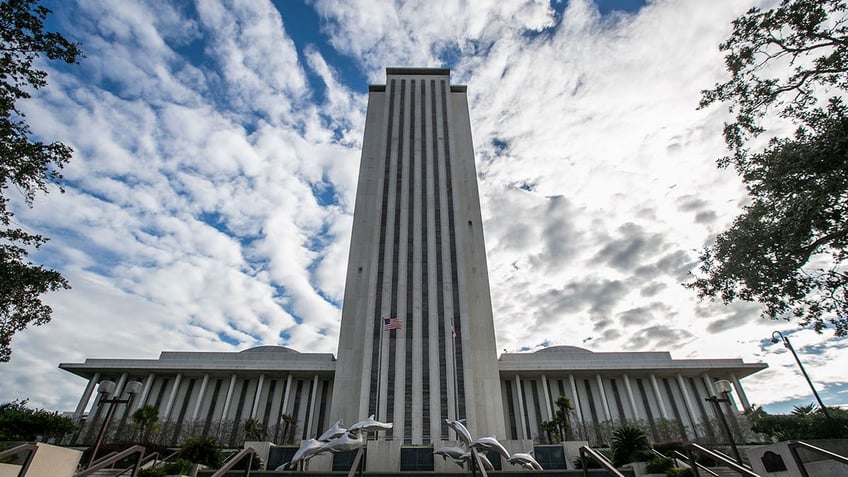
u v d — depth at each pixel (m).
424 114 74.38
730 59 19.62
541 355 67.00
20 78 15.86
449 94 77.19
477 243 65.06
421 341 53.78
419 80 79.19
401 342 53.59
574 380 66.12
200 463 27.03
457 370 52.06
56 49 16.30
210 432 59.53
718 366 64.75
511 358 67.12
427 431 48.09
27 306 18.41
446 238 61.66
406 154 69.69
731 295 20.70
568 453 33.06
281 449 32.69
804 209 16.80
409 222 63.12
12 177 16.38
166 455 29.53
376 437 47.28
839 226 17.11
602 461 15.84
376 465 32.03
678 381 65.88
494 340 57.66
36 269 18.25
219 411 62.34
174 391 62.72
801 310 19.22
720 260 20.66
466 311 56.12
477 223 66.88
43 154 16.70
